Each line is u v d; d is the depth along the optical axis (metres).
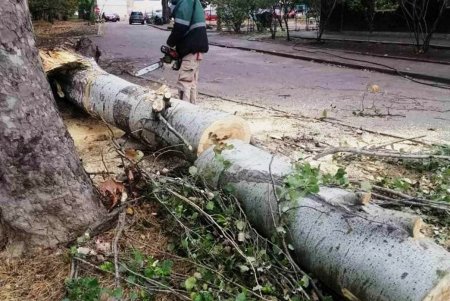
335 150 4.13
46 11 30.25
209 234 2.87
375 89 8.78
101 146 4.98
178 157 4.39
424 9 15.63
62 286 2.61
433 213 3.51
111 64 12.25
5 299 2.53
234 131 3.85
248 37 23.53
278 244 2.66
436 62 13.10
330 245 2.38
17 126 2.69
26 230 2.81
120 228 2.98
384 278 2.12
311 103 7.84
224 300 2.39
